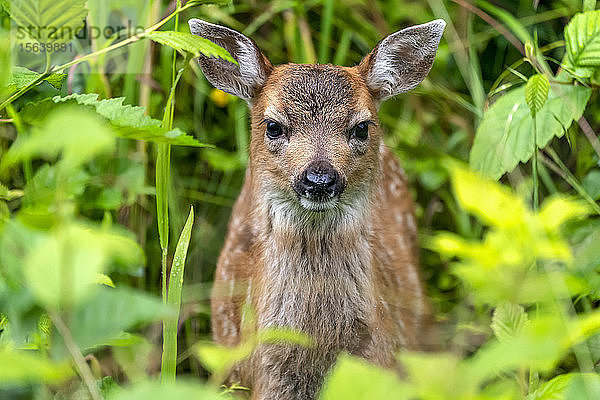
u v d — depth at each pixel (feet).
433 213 37.78
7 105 20.97
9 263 11.93
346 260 27.50
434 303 32.99
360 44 39.40
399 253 32.24
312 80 28.68
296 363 26.91
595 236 25.68
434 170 36.83
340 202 27.55
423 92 37.06
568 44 29.14
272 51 39.27
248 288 29.60
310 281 27.27
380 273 29.94
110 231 16.92
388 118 38.45
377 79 31.04
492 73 38.60
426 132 38.22
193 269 35.65
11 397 16.94
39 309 12.23
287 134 28.25
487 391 12.54
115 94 34.50
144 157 34.06
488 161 29.01
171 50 34.78
